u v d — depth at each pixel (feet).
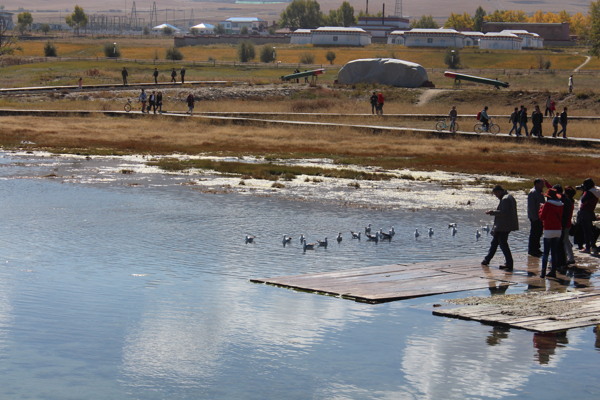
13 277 61.31
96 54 570.87
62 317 50.85
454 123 208.64
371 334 48.19
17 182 118.21
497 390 39.60
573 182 129.49
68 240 76.43
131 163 146.41
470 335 48.01
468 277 62.23
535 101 297.53
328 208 100.53
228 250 73.05
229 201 104.68
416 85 339.98
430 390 39.50
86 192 110.01
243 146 178.19
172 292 57.47
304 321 50.60
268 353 44.78
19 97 285.64
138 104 278.87
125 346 45.65
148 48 599.57
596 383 40.63
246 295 56.90
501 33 592.19
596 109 285.84
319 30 598.75
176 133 202.18
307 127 220.02
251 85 325.83
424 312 52.85
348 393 39.22
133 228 83.51
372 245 77.10
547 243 62.44
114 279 61.11
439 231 85.87
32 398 37.93
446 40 565.12
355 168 145.79
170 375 41.14
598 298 55.88
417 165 150.71
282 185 120.47
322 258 70.28
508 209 65.05
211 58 514.68
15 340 46.29
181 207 98.78
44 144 173.47
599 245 75.05
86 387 39.58
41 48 600.39
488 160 159.84
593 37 463.01
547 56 519.60
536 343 46.55
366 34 606.14
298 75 345.51
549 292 57.57
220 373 41.73
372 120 242.78
